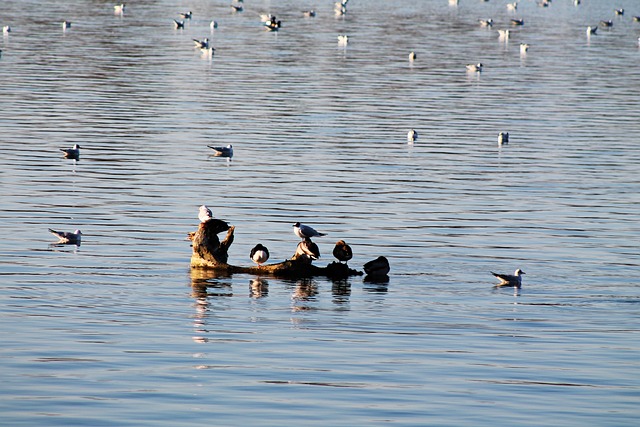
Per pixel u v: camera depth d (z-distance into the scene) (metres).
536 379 22.11
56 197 40.41
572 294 29.17
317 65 89.62
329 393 20.95
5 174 44.31
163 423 19.14
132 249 33.28
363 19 141.12
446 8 169.38
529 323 26.31
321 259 32.81
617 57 104.62
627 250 34.31
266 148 52.41
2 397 20.17
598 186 45.22
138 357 22.81
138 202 40.00
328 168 47.81
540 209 40.47
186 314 26.48
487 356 23.59
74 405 19.89
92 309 26.59
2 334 24.11
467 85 80.19
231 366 22.42
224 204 40.00
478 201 41.69
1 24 115.19
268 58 93.75
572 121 63.50
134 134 55.25
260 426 19.11
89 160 48.06
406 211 39.53
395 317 26.66
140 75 79.62
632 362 23.41
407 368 22.62
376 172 47.25
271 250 33.50
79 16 130.12
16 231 34.97
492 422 19.62
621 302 28.42
